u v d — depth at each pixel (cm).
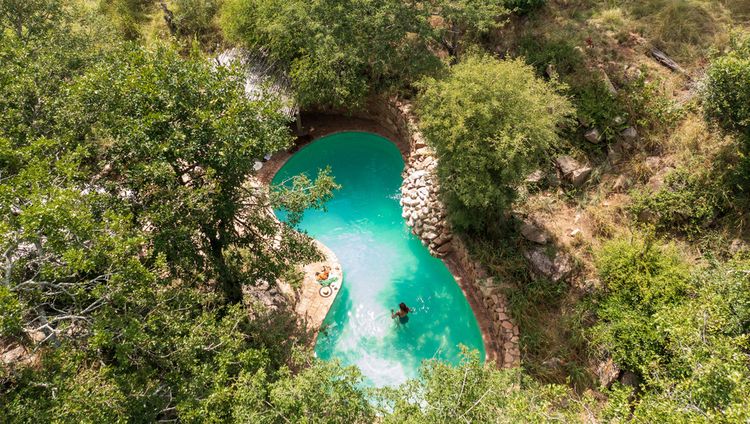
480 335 1783
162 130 1302
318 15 2189
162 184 1318
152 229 1363
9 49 1481
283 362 1617
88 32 2181
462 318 1875
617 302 1554
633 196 1820
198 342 1223
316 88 2288
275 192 1619
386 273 2039
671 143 1859
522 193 1906
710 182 1716
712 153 1759
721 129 1722
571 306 1689
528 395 1176
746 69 1522
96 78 1307
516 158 1599
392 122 2544
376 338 1836
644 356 1402
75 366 1081
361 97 2381
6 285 984
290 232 1648
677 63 2017
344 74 2280
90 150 1460
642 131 1927
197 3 2780
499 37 2327
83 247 1055
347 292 1984
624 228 1798
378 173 2448
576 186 1948
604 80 1992
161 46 1424
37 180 1061
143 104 1287
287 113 2322
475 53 2075
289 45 2341
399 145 2522
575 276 1748
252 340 1627
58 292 1099
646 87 1931
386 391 1225
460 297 1930
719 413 851
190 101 1333
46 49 1683
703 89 1702
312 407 1125
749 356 1046
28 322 1085
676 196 1734
